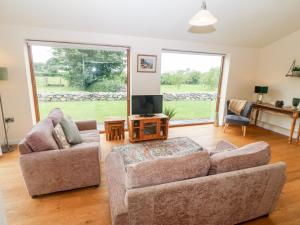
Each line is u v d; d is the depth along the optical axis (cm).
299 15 343
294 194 217
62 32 336
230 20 351
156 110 394
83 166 206
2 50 309
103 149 333
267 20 356
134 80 406
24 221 171
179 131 446
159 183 124
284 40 434
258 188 152
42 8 280
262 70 499
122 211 120
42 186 197
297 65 411
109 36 367
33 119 360
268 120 482
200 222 142
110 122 369
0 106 326
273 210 183
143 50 397
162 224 128
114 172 164
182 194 124
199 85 496
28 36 318
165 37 398
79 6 283
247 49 488
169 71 454
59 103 388
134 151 325
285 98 442
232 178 136
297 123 414
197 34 394
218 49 457
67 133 239
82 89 397
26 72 329
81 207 190
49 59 360
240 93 514
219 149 237
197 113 518
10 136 342
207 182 128
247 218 166
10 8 273
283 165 157
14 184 224
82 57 380
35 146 189
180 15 322
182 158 135
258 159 156
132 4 288
